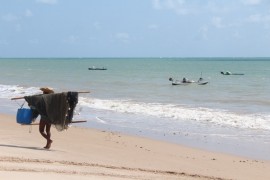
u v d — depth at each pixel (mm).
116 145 16344
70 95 13695
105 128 21344
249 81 70188
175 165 13383
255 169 13562
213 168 13430
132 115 26391
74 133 18859
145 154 14891
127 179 10633
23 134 17188
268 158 15219
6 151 12547
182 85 58438
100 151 14758
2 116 24312
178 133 20188
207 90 49625
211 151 16250
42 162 11492
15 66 159625
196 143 17828
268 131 20859
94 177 10359
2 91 44062
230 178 12211
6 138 15945
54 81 65938
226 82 67500
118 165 12453
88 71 113375
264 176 12688
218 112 27891
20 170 10227
